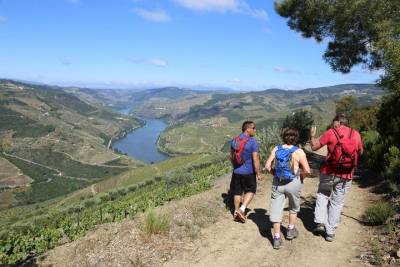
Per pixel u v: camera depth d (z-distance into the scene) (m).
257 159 8.22
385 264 6.02
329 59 18.27
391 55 12.09
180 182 15.90
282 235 7.59
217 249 6.96
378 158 13.03
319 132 30.94
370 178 12.96
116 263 6.28
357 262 6.30
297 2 16.30
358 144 7.13
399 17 13.65
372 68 16.98
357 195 10.90
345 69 17.92
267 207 9.63
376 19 14.38
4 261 7.20
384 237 7.09
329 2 15.16
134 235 7.25
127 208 10.74
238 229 7.94
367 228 7.90
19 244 7.66
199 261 6.48
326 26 16.28
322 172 7.39
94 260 6.41
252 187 8.33
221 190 10.99
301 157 6.96
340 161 7.10
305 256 6.62
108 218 9.85
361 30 15.77
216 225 8.19
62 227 9.42
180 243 7.12
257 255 6.70
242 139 8.27
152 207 9.39
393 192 9.95
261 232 7.77
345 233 7.72
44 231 8.37
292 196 7.04
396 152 11.94
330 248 6.96
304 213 9.04
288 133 7.12
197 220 8.27
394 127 13.24
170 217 8.17
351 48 16.89
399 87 12.21
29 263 6.66
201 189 11.64
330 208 7.34
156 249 6.80
